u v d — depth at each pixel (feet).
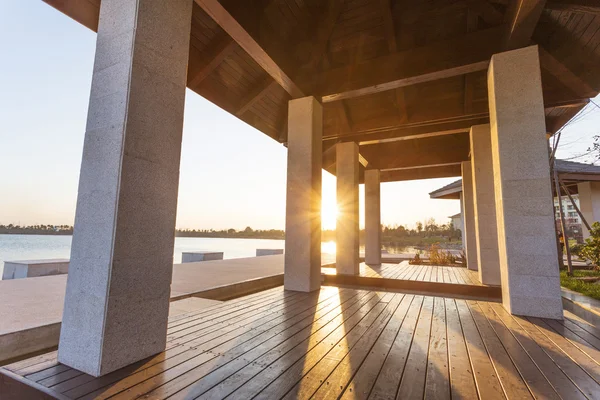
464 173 24.54
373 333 8.23
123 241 6.10
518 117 11.14
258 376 5.60
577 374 5.89
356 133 20.57
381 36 14.38
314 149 15.14
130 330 6.15
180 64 7.63
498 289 16.35
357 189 22.03
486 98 16.90
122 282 6.04
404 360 6.44
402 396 4.98
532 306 10.25
